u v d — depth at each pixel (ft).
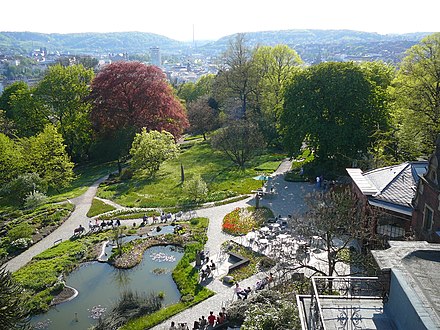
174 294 112.06
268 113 291.58
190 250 134.31
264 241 135.13
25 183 186.39
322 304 47.96
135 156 225.56
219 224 156.04
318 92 197.77
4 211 181.57
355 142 187.52
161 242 142.82
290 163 241.55
